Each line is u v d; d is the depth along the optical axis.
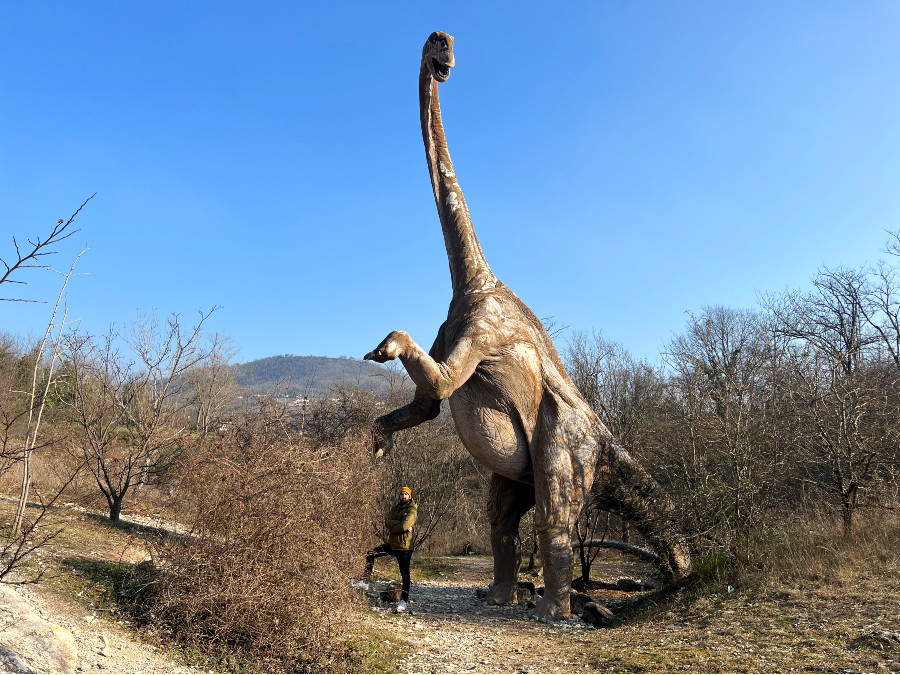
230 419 10.73
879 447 9.62
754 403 10.24
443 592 11.70
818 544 8.90
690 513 10.05
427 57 12.01
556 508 9.62
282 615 5.74
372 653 6.04
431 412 10.59
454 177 12.02
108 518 9.48
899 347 19.02
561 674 6.08
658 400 15.43
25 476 7.20
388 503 17.52
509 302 10.69
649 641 7.13
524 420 9.93
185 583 5.73
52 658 4.40
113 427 10.45
